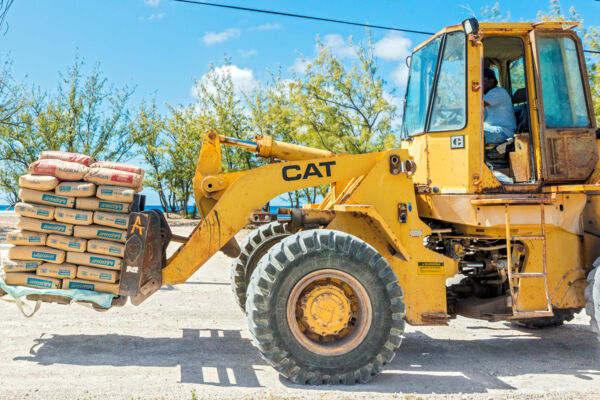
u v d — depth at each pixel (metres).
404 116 5.23
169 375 3.67
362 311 3.78
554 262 4.48
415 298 4.25
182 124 27.89
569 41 4.62
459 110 4.47
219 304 6.34
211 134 4.75
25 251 3.98
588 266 4.53
